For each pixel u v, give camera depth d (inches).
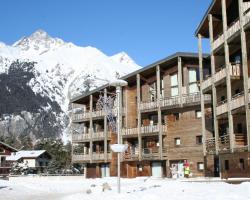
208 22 1764.3
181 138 2138.3
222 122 1710.1
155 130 2245.3
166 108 2188.7
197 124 2073.1
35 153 4931.1
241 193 813.2
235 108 1434.5
